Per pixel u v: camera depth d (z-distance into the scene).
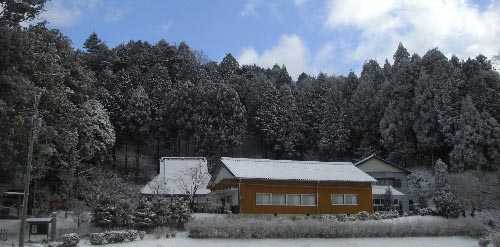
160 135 67.94
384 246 32.34
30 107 30.12
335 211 43.47
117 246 27.72
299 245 31.00
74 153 40.09
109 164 65.06
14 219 36.28
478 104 60.78
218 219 33.50
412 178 59.28
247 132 75.56
